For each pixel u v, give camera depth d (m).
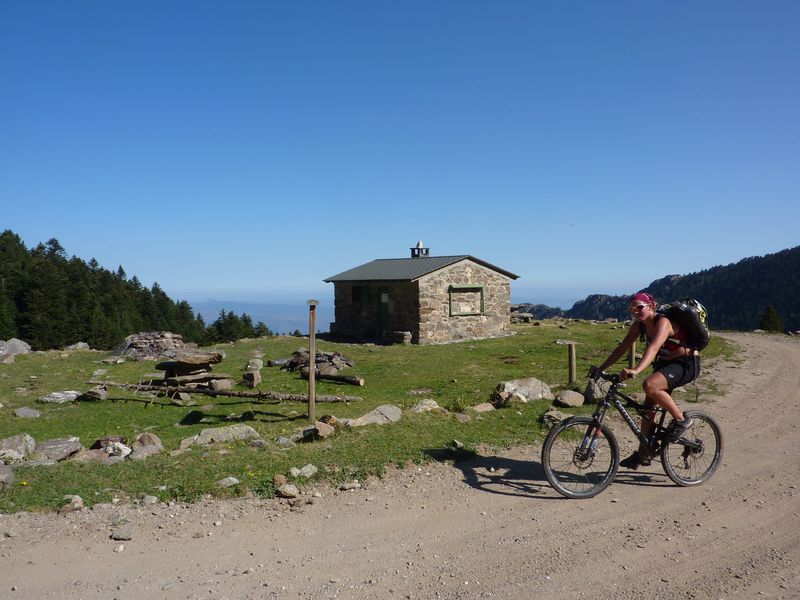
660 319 6.16
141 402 13.88
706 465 6.84
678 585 4.20
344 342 27.72
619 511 5.69
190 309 118.69
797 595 4.03
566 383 14.37
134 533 5.06
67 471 6.54
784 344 23.62
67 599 3.97
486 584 4.23
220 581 4.25
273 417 11.66
